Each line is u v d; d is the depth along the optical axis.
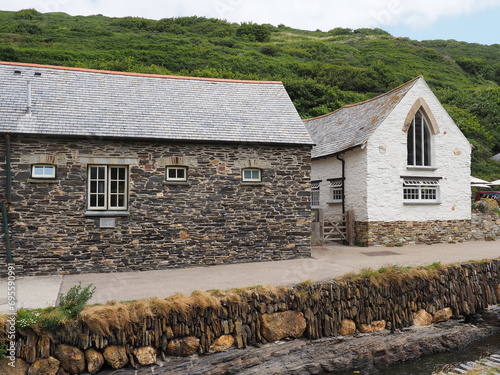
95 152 12.92
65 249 12.59
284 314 10.17
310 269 12.72
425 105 18.55
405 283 11.69
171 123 14.10
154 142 13.43
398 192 18.12
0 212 12.11
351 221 18.28
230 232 14.09
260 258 14.37
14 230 12.20
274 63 49.28
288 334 10.13
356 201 18.38
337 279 11.16
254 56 52.53
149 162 13.38
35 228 12.37
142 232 13.23
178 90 15.98
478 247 17.28
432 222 18.72
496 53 82.56
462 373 9.41
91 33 54.81
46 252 12.44
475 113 46.44
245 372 9.30
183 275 12.22
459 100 48.81
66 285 11.05
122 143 13.15
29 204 12.33
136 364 8.69
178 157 13.66
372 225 17.70
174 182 13.55
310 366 9.80
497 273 13.58
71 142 12.73
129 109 14.30
